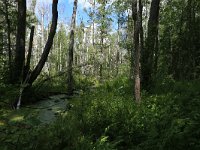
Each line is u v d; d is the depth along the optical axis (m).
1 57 18.31
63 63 64.00
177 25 22.45
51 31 15.76
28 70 15.63
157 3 16.48
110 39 44.94
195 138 6.20
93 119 9.19
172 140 6.16
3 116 6.16
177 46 21.78
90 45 61.12
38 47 70.44
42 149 5.93
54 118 10.30
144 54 15.52
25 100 14.20
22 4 16.48
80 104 11.76
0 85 13.41
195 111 7.22
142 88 14.82
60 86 20.64
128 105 10.34
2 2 19.52
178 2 22.66
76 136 7.34
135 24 11.94
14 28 19.75
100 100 11.85
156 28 16.38
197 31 21.62
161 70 18.08
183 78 19.78
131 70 17.94
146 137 7.73
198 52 21.14
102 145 7.09
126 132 8.25
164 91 13.76
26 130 5.92
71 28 20.77
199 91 11.18
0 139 5.62
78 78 26.78
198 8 21.91
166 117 7.51
